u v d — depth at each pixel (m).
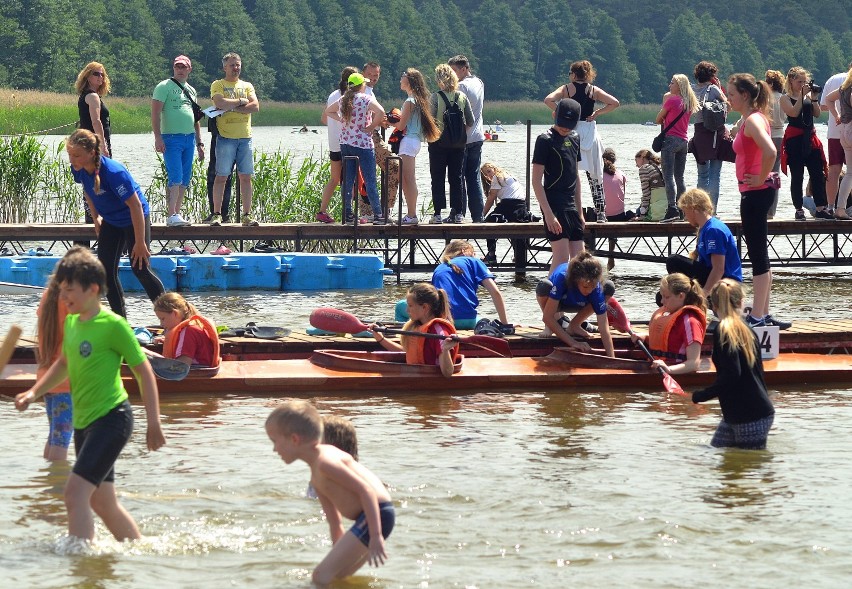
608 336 16.31
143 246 15.48
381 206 27.56
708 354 17.00
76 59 155.50
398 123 25.25
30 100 103.69
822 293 24.84
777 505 10.94
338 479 8.84
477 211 26.47
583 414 14.48
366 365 15.70
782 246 33.25
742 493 11.29
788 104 26.11
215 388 15.25
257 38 186.62
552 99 25.59
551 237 17.53
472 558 9.66
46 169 31.00
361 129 24.88
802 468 12.12
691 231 26.22
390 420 14.06
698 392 13.05
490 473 11.89
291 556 9.70
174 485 11.45
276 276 25.14
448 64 25.72
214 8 181.00
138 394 14.94
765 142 16.27
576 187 17.67
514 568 9.45
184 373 14.69
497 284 26.53
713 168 25.77
